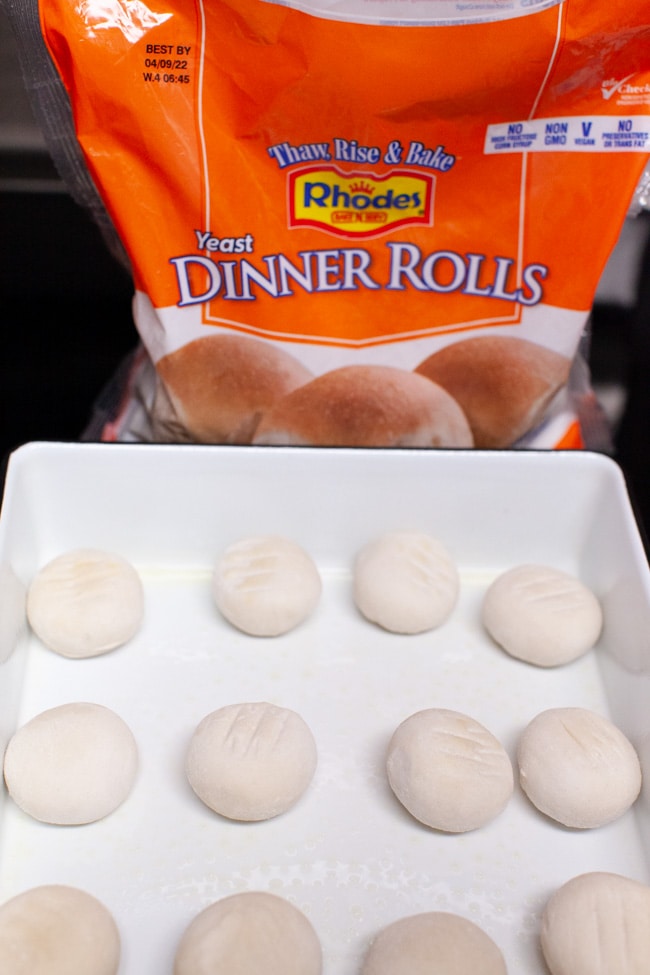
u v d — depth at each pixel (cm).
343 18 44
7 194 61
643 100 47
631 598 50
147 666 50
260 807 45
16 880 44
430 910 44
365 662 51
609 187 48
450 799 44
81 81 46
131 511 53
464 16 44
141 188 49
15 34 47
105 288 65
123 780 46
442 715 47
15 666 49
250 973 40
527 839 46
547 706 50
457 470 52
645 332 66
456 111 47
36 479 52
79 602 49
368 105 47
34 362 66
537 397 54
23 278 64
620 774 46
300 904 44
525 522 54
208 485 52
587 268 50
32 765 45
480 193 49
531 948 43
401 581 51
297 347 53
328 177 49
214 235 50
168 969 42
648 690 47
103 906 43
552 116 47
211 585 53
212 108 47
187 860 45
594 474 53
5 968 40
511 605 51
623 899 42
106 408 60
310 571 52
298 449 52
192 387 53
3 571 48
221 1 44
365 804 46
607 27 45
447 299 52
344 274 51
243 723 46
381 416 54
